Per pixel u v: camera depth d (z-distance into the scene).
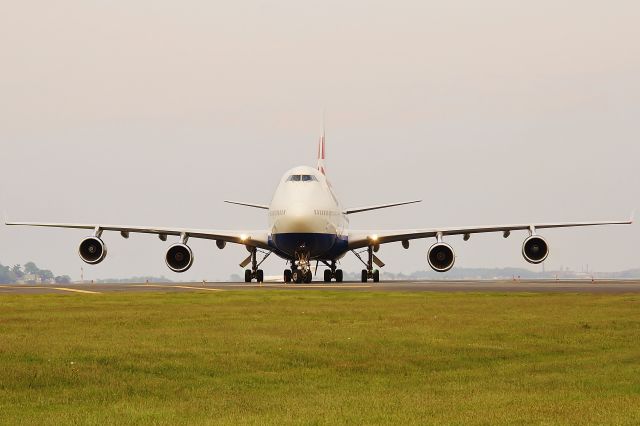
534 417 53.03
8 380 63.88
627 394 60.03
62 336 86.50
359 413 54.66
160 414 54.44
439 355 76.94
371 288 186.38
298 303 132.00
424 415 53.97
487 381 65.75
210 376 67.00
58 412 55.00
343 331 91.94
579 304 128.38
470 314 111.81
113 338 84.94
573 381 65.19
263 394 60.84
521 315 110.56
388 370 70.12
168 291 173.50
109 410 55.59
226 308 121.75
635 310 117.69
